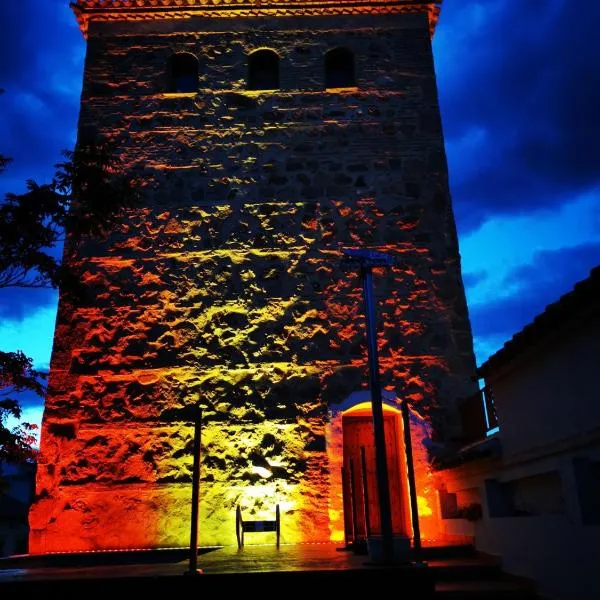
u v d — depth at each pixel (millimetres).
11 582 4523
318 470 8078
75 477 8039
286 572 4426
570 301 4227
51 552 7668
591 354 4410
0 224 7129
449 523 7566
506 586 5340
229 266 9062
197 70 10383
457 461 6828
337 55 10562
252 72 10453
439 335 8727
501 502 6281
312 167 9664
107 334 8703
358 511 8211
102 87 10141
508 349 5477
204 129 9891
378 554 4828
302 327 8742
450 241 9219
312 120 9953
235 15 10641
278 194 9492
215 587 4402
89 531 7805
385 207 9414
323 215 9367
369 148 9781
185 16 10625
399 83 10195
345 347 8641
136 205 9375
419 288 8961
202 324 8758
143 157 9719
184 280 8984
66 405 8367
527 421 5527
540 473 5262
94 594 4492
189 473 8047
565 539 4699
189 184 9555
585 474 4617
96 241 9188
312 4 10586
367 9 10656
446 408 8414
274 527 7285
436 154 9750
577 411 4613
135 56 10359
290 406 8359
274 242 9203
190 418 8289
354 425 8742
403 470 8273
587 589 4375
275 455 8141
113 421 8281
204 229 9289
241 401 8383
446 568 5812
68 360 8578
